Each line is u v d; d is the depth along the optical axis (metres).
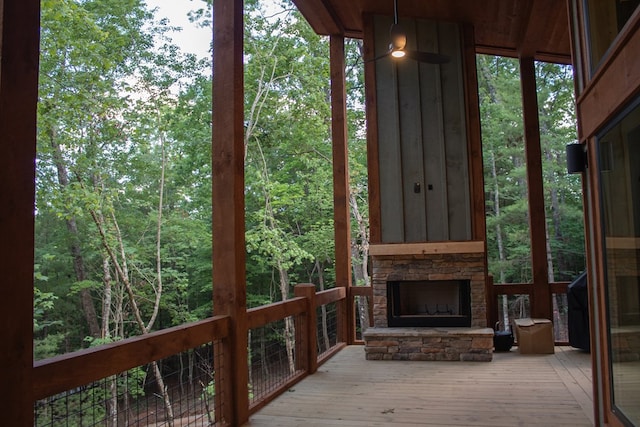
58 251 11.12
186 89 12.00
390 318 6.11
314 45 13.24
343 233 6.89
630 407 2.69
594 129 3.10
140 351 2.56
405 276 6.09
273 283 14.29
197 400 8.30
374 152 6.42
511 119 14.43
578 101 3.43
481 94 15.46
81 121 9.74
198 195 12.67
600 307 3.21
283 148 13.27
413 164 6.36
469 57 6.43
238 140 3.81
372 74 6.53
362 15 6.60
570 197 14.66
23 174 1.83
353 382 4.82
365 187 14.47
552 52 7.13
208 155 12.21
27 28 1.88
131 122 10.73
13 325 1.76
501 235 15.01
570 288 6.02
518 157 14.89
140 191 12.07
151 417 8.14
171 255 12.81
